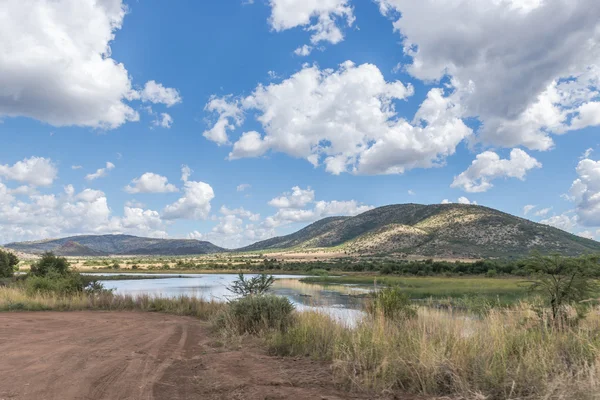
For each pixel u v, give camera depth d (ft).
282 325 36.81
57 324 44.21
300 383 19.89
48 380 20.25
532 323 26.84
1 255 179.93
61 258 98.02
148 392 18.43
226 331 36.63
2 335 35.40
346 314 40.70
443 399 16.67
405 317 36.35
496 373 17.61
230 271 414.21
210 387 19.35
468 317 29.76
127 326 43.62
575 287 29.78
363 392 18.28
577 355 19.75
